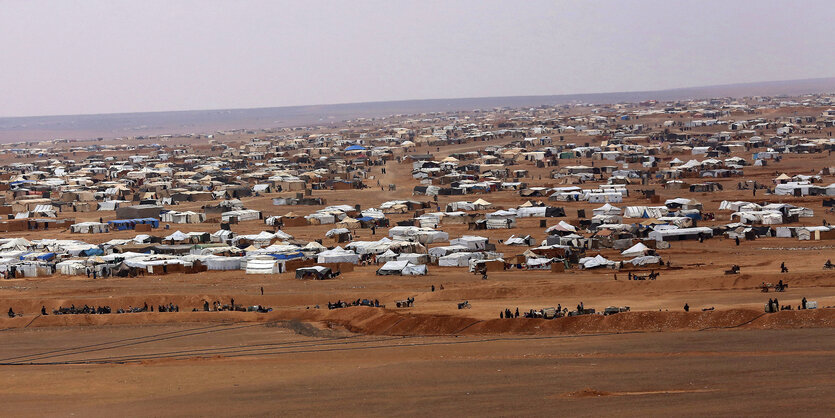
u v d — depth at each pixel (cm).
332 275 11706
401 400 6328
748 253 12256
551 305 9450
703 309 8544
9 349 8712
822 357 6850
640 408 5788
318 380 7031
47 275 12356
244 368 7600
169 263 12350
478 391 6469
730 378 6438
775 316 8125
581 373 6838
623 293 9962
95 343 8831
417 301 10075
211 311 9838
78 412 6419
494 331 8550
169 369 7656
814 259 11412
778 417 5431
